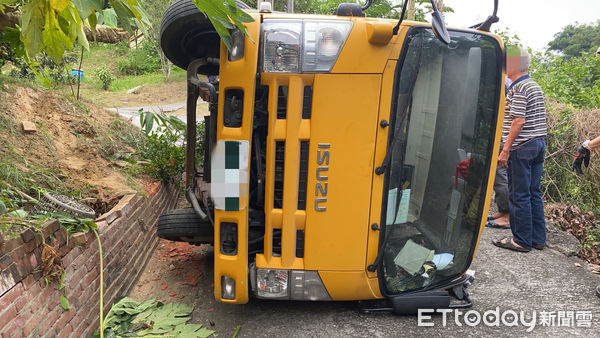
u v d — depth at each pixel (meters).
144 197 4.68
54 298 2.62
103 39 3.78
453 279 3.64
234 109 2.98
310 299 3.25
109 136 6.19
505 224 5.49
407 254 3.35
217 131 3.02
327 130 2.98
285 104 3.01
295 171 3.03
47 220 2.80
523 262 4.49
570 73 9.11
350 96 2.95
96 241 3.28
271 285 3.20
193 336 3.13
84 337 2.92
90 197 4.25
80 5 1.85
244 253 3.12
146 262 4.50
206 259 4.66
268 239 3.13
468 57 3.19
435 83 3.14
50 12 1.96
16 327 2.23
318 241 3.12
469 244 3.54
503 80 3.27
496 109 3.29
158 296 3.88
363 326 3.34
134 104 18.97
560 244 4.86
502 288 3.96
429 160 3.25
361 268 3.19
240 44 2.89
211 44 3.68
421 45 3.02
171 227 4.02
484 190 3.43
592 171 5.64
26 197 3.22
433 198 3.33
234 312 3.57
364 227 3.12
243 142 2.98
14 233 2.46
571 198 6.04
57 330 2.58
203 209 3.96
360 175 3.04
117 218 3.82
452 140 3.28
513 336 3.23
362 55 2.92
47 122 5.53
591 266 4.41
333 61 2.92
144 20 2.11
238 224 3.08
